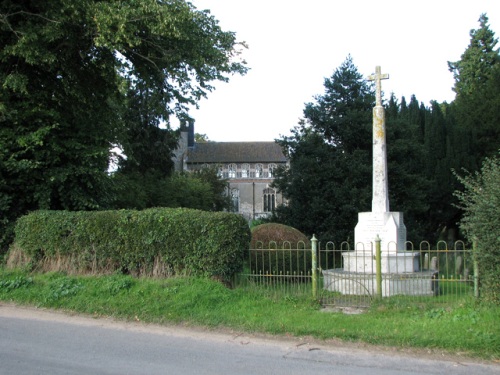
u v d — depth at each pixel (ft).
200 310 28.91
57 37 41.86
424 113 115.96
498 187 27.04
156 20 43.88
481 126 111.14
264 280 33.68
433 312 27.78
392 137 85.81
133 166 111.86
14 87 40.27
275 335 25.46
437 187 103.35
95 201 46.50
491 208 26.76
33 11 45.03
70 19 42.88
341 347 23.39
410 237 85.15
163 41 49.24
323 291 34.09
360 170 82.07
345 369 20.04
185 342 24.04
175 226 34.17
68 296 31.71
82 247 36.68
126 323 27.86
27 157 42.65
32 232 38.27
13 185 42.27
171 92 57.21
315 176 84.28
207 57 52.11
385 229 42.27
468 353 22.08
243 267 34.78
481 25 156.46
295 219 84.53
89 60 50.65
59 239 37.24
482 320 25.08
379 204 43.83
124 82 58.90
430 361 21.20
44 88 48.98
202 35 51.96
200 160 263.08
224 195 205.05
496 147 106.11
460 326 24.67
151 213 35.22
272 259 43.01
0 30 43.55
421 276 35.78
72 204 45.65
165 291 31.09
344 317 27.86
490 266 26.96
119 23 41.27
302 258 44.09
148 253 34.73
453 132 109.09
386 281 35.91
